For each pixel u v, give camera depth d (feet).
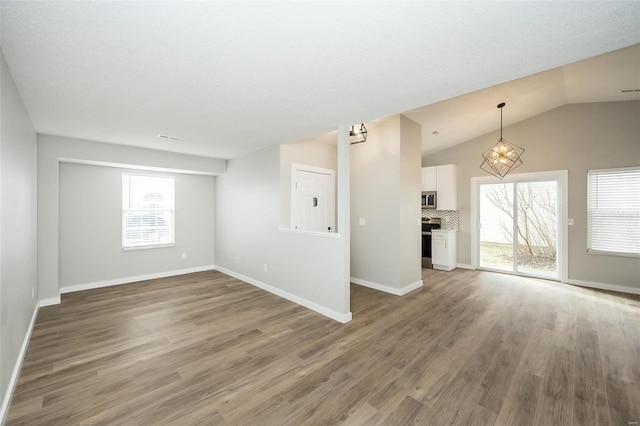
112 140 13.16
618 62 10.68
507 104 14.55
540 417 5.80
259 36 5.20
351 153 16.42
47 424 5.58
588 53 5.87
